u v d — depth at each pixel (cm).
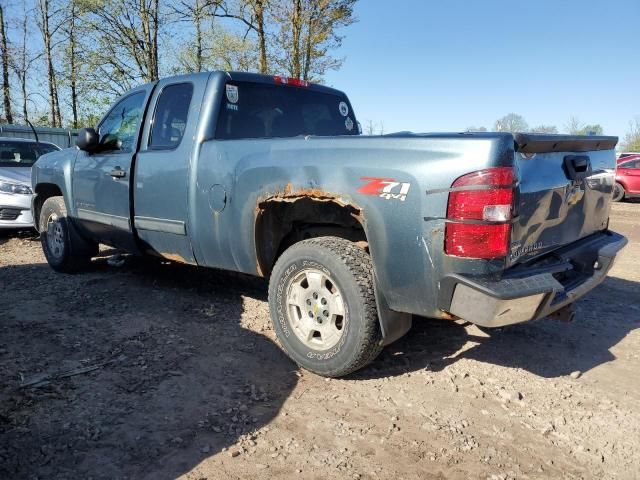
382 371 349
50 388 314
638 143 3716
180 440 264
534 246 302
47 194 629
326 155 318
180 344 384
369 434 275
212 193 386
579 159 334
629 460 261
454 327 430
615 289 566
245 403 302
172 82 449
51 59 2442
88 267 599
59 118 2566
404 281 292
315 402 306
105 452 253
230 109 419
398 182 286
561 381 342
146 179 444
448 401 312
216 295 504
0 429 270
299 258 333
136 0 2000
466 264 268
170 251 443
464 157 267
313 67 1786
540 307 280
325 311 333
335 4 1700
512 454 262
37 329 410
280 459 252
